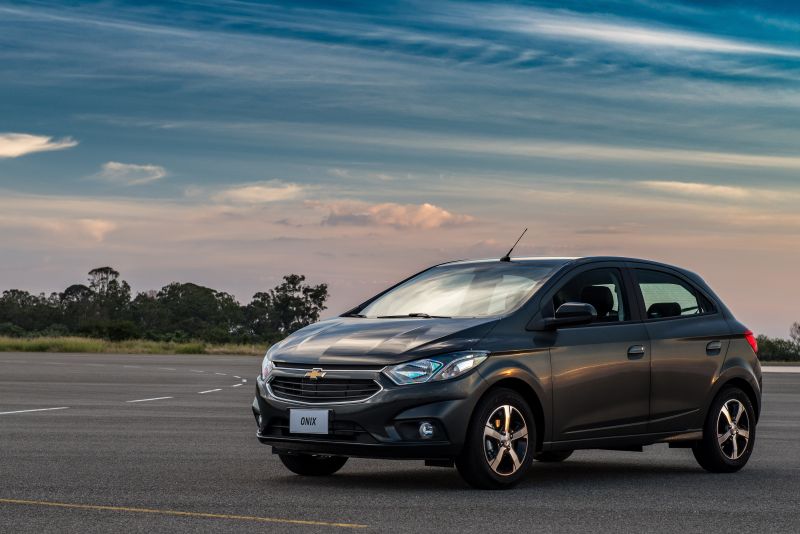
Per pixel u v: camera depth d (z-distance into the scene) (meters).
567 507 7.86
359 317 9.79
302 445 8.69
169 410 17.00
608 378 9.50
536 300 9.30
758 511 7.79
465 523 7.11
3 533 6.64
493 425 8.69
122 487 8.66
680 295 10.52
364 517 7.29
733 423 10.50
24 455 10.89
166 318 137.50
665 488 9.02
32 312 132.50
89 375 27.64
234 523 7.02
